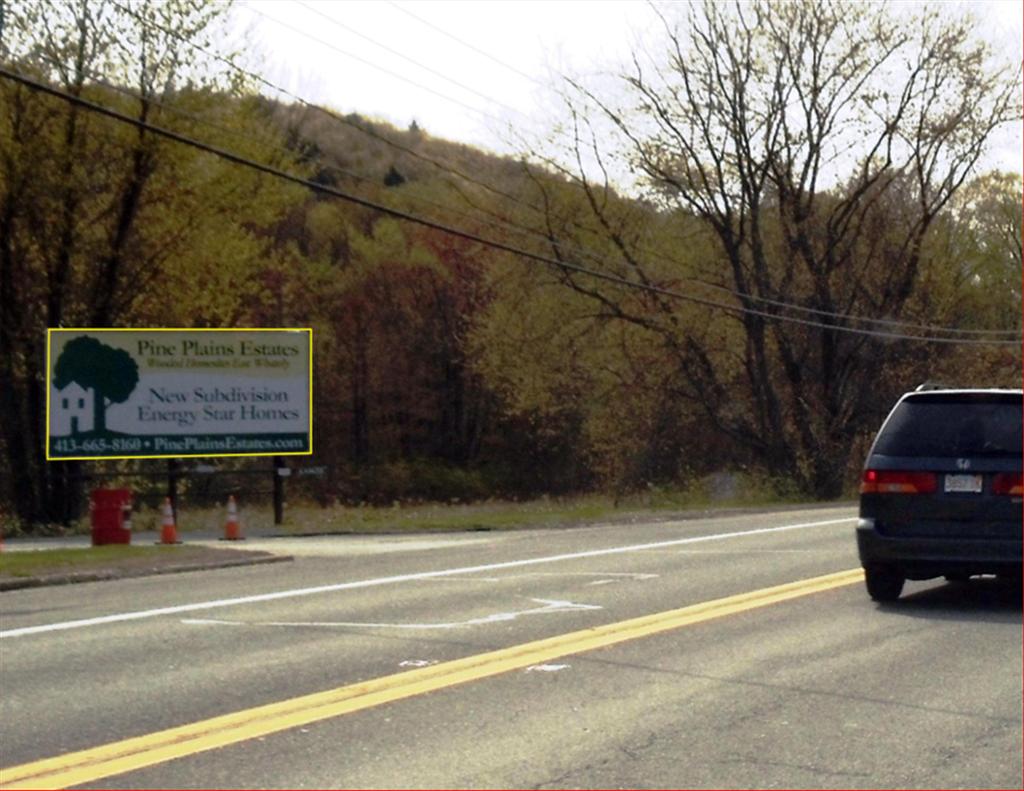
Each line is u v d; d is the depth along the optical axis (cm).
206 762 705
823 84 4475
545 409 4900
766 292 4581
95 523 2252
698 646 1043
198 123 3331
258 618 1225
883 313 4834
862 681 904
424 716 809
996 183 6500
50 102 3219
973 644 1045
